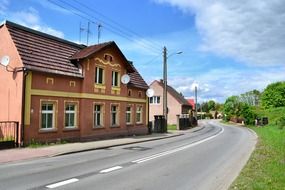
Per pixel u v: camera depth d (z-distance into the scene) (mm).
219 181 10641
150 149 20375
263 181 9867
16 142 19203
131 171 12320
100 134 26344
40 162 14273
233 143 25312
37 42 22219
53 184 9766
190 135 35594
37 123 20453
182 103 65750
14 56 20109
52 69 21625
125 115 30156
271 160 14531
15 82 19938
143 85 33844
